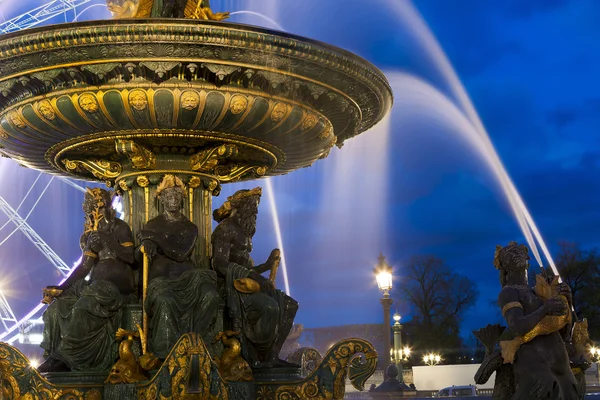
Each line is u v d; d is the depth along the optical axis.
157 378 5.90
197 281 6.58
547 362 5.34
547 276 5.74
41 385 6.24
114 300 6.60
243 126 6.76
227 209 7.38
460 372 24.48
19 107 6.62
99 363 6.53
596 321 39.78
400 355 21.47
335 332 28.12
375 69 6.96
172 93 6.30
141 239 6.77
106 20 5.90
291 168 8.34
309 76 6.54
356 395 12.63
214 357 6.57
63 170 7.94
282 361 7.15
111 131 6.73
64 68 6.20
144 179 7.21
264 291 7.01
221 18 7.87
